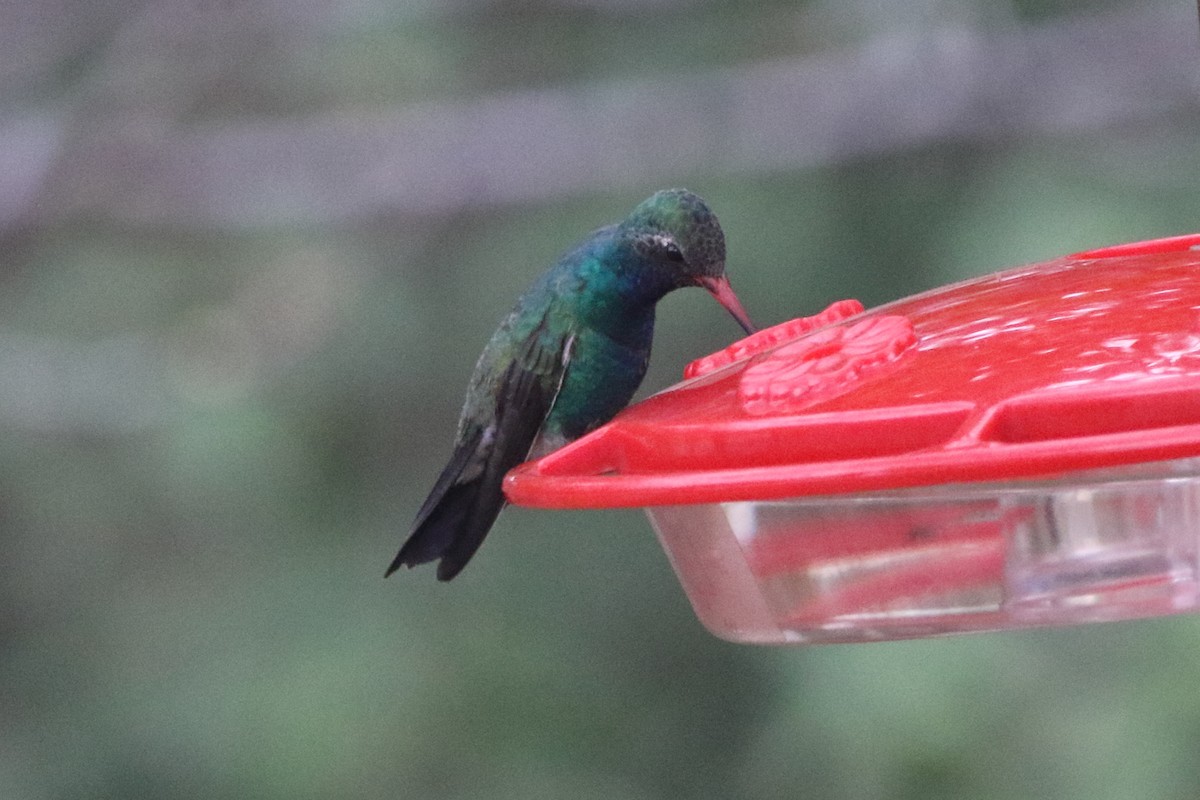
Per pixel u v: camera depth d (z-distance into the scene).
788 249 12.20
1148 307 4.13
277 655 12.45
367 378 13.05
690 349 11.95
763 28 13.36
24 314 13.59
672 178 12.60
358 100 13.69
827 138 12.45
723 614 4.59
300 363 13.23
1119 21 12.35
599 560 12.77
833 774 10.38
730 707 12.40
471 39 13.70
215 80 13.55
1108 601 4.11
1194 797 9.85
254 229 13.50
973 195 12.21
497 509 6.16
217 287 13.73
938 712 10.27
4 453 13.36
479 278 13.04
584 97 13.02
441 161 12.95
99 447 13.32
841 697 10.51
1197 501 4.07
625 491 4.02
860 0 13.20
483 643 12.47
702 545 4.55
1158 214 11.52
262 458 12.91
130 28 13.45
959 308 4.48
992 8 12.81
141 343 13.51
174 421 13.23
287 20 13.43
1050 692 10.27
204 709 12.42
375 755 12.09
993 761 10.16
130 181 13.23
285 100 13.73
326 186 13.18
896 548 4.24
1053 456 3.59
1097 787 9.94
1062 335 4.09
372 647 12.44
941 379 4.06
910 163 12.39
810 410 4.11
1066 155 12.30
